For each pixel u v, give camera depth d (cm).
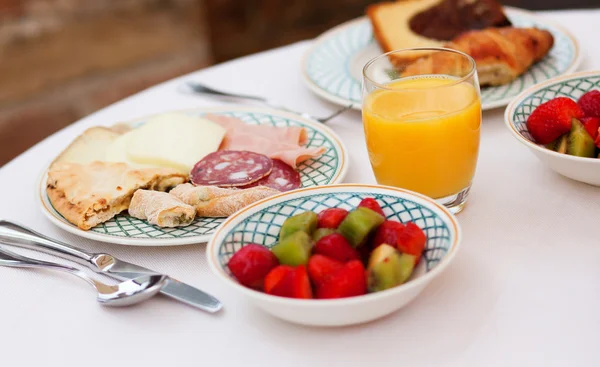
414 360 92
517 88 158
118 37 361
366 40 195
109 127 160
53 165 138
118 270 112
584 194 122
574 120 121
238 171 131
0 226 127
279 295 94
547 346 92
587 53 173
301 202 113
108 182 131
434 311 100
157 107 178
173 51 374
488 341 94
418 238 99
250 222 109
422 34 184
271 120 158
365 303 90
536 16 188
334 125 159
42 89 353
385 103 117
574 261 106
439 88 114
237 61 201
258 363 94
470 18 182
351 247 99
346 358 94
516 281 103
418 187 120
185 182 137
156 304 107
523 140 120
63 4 346
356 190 113
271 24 396
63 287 114
